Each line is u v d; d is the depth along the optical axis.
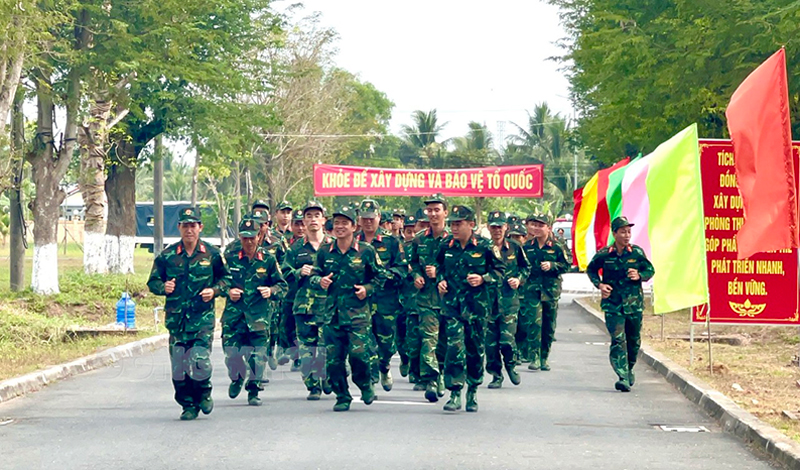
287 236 16.94
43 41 22.52
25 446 9.73
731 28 21.69
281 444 9.83
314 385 12.80
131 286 28.64
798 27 20.00
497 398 13.15
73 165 37.25
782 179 13.30
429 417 11.51
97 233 33.31
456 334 11.76
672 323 24.47
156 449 9.59
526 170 40.66
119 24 26.67
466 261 11.69
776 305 16.59
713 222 16.73
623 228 13.95
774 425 10.50
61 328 20.20
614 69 25.34
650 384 14.80
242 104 33.97
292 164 57.47
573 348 20.08
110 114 33.28
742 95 13.49
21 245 27.03
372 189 40.81
